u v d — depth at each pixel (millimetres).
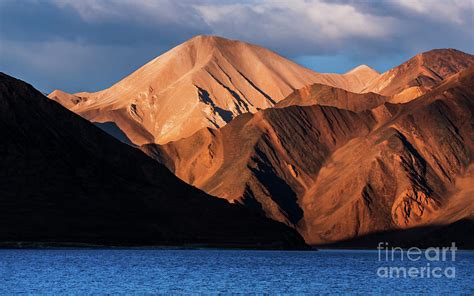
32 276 157500
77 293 133250
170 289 141125
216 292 138250
